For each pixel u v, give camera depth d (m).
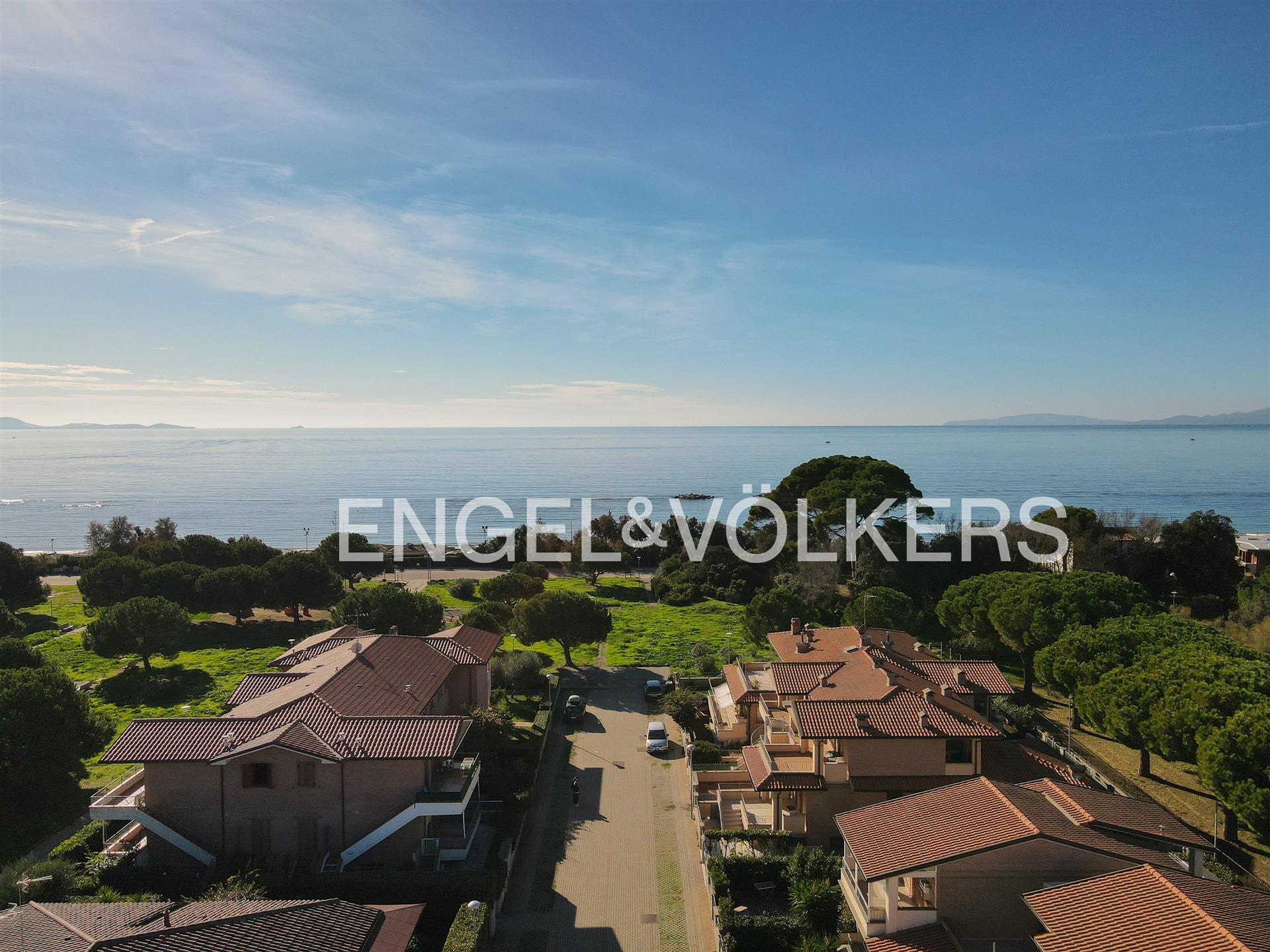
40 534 182.12
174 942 20.27
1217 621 76.12
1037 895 22.44
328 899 24.78
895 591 67.56
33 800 38.94
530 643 69.44
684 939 29.52
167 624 62.41
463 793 33.31
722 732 47.69
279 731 33.47
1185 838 25.41
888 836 26.38
